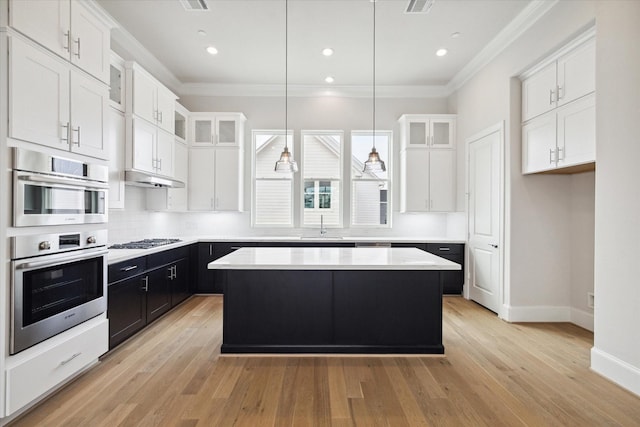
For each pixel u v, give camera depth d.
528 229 3.64
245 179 5.37
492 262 4.04
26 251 1.90
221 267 2.49
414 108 5.42
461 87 4.90
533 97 3.48
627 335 2.24
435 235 5.50
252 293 2.79
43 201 2.00
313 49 4.12
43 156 2.00
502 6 3.25
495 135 3.98
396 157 5.42
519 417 1.95
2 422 1.84
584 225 3.46
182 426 1.85
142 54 4.14
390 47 4.07
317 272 2.79
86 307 2.36
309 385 2.29
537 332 3.33
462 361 2.68
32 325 1.93
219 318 3.77
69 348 2.22
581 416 1.96
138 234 4.34
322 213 5.46
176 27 3.63
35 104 1.97
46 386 2.04
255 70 4.73
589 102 2.82
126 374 2.43
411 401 2.11
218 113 5.00
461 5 3.24
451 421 1.91
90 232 2.40
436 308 2.81
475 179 4.47
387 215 5.51
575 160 2.96
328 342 2.79
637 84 2.15
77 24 2.29
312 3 3.21
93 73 2.45
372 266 2.49
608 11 2.35
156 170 3.86
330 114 5.41
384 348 2.78
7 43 1.80
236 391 2.21
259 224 5.45
